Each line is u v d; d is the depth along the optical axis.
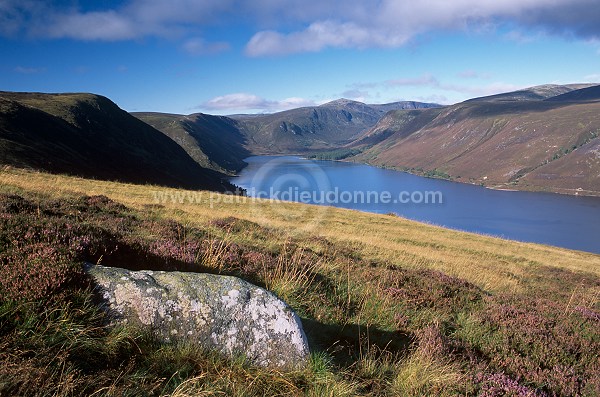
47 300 4.14
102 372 3.70
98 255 5.77
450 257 22.72
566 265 29.22
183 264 7.00
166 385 3.76
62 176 33.00
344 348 5.82
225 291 4.87
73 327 4.00
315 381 4.50
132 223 11.53
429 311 8.28
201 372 4.13
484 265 21.70
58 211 11.32
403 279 10.33
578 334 7.79
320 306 7.14
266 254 9.51
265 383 4.32
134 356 4.06
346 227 28.88
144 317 4.43
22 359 3.47
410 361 5.41
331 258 12.68
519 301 10.23
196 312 4.60
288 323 4.87
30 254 4.74
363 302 7.83
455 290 10.26
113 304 4.45
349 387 4.51
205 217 19.41
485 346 6.83
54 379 3.43
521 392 5.09
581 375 6.24
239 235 13.98
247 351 4.58
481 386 5.14
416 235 32.06
